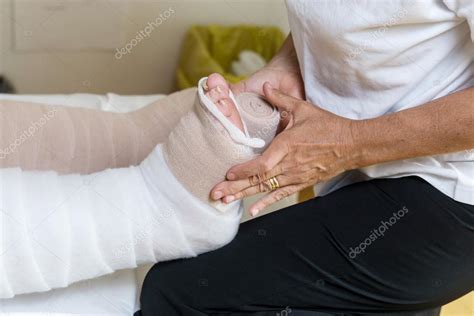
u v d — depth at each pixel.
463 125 0.79
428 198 0.86
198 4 2.23
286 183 0.90
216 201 0.88
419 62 0.85
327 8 0.88
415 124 0.81
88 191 0.88
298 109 0.91
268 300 0.89
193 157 0.86
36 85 2.14
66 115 1.04
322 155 0.87
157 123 1.10
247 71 2.23
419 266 0.86
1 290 0.84
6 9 1.99
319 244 0.89
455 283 0.88
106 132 1.05
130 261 0.90
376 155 0.85
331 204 0.93
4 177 0.86
